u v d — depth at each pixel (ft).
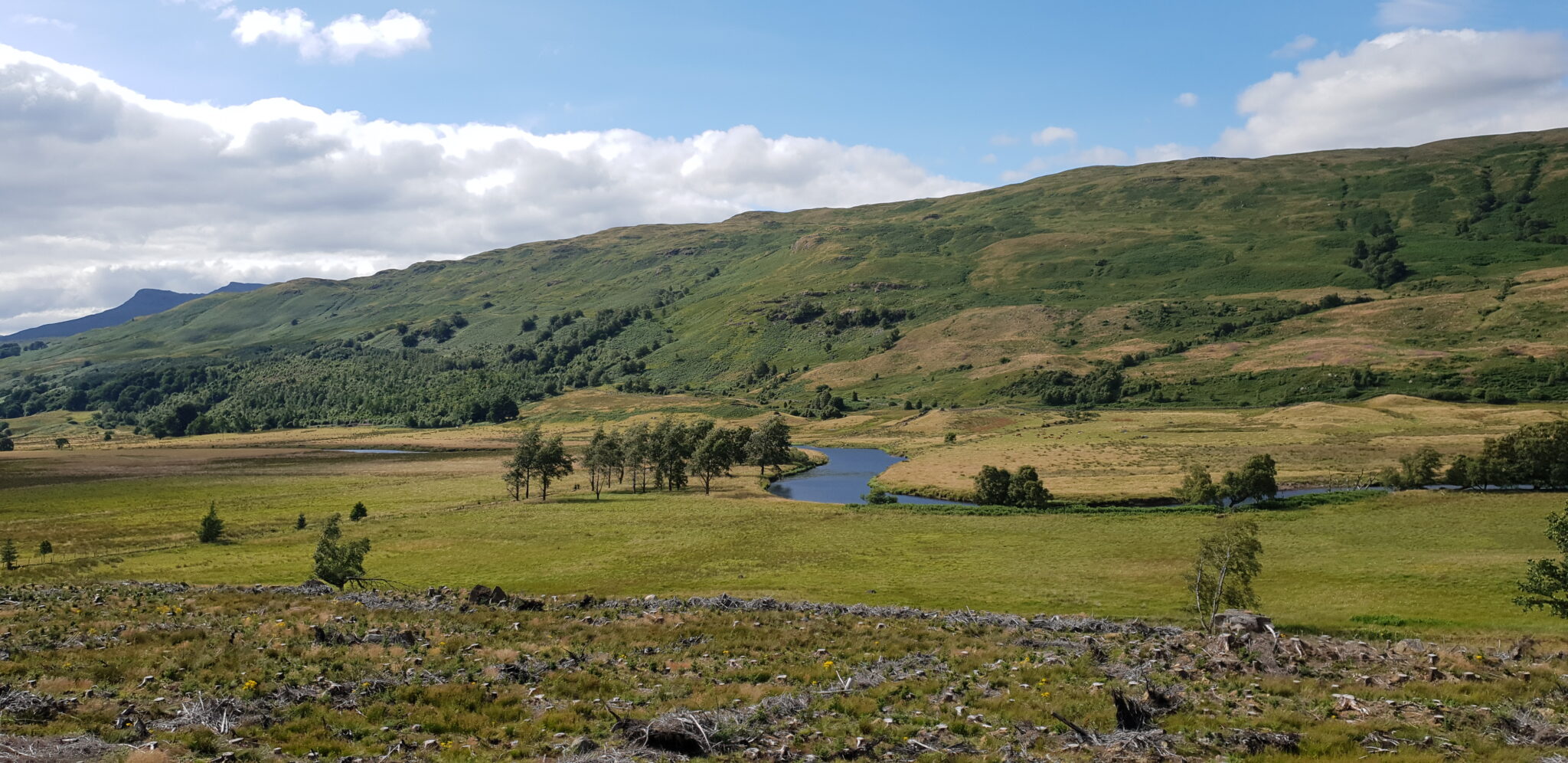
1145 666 101.55
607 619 139.44
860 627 135.95
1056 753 69.21
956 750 70.03
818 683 95.55
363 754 68.33
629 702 85.56
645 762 65.36
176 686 86.84
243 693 83.51
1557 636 145.28
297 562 256.11
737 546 277.23
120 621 128.26
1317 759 67.15
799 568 242.17
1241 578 167.02
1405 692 87.30
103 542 306.14
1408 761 65.72
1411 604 185.57
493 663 102.01
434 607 147.84
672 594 201.05
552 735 73.41
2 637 112.27
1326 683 91.91
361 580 205.26
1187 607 184.85
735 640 123.24
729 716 76.95
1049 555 257.55
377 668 96.73
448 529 315.99
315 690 85.97
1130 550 262.47
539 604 151.64
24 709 72.54
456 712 80.28
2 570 250.37
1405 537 270.05
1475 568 216.95
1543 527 277.44
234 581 226.58
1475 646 126.72
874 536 294.05
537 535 302.86
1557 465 341.41
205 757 65.67
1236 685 91.71
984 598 198.08
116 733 68.39
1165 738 72.13
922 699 87.51
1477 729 74.18
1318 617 174.81
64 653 101.24
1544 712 78.13
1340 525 294.46
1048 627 142.61
